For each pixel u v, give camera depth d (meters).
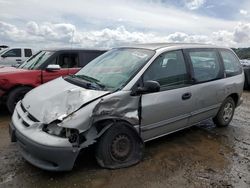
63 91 3.70
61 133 3.18
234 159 4.20
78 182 3.31
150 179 3.46
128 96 3.65
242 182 3.53
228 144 4.81
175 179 3.50
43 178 3.38
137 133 3.79
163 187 3.31
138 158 3.85
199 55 4.92
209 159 4.15
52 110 3.35
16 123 3.58
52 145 3.09
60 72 6.89
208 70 5.07
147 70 3.98
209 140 4.96
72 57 7.32
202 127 5.72
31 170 3.56
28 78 6.34
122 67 4.15
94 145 3.57
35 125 3.29
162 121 4.16
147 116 3.90
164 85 4.16
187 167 3.85
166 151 4.36
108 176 3.46
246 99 9.48
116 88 3.71
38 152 3.15
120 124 3.60
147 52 4.31
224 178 3.60
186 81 4.52
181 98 4.36
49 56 6.95
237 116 6.87
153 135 4.12
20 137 3.33
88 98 3.42
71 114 3.23
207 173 3.71
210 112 5.18
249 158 4.26
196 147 4.59
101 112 3.39
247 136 5.29
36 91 4.12
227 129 5.68
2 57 13.80
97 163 3.61
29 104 3.73
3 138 4.70
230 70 5.66
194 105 4.68
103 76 4.12
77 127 3.18
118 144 3.64
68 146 3.14
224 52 5.65
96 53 7.77
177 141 4.82
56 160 3.15
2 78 6.01
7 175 3.42
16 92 6.18
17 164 3.71
